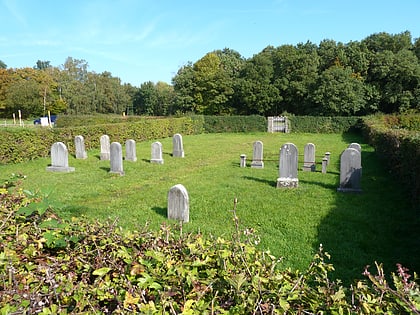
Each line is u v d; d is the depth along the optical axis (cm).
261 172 1326
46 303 216
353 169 976
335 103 3938
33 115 5938
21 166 1420
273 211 799
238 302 205
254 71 4903
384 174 1264
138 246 286
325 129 3409
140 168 1417
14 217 336
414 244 602
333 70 4025
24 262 259
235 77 5638
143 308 190
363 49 4641
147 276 222
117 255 262
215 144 2420
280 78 4906
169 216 743
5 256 248
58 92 6856
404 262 532
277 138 2908
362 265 524
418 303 197
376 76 4228
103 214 772
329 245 600
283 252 568
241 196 941
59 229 308
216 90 5172
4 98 6131
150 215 766
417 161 830
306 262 530
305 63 4741
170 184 1113
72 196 948
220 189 1027
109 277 239
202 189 1031
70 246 305
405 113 3725
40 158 1603
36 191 379
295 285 218
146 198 927
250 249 256
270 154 1895
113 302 225
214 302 209
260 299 204
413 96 4009
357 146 1470
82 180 1169
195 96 5331
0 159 1430
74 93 6619
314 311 202
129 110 7794
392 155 1241
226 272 225
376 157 1705
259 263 240
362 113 4222
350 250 579
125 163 1527
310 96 4322
